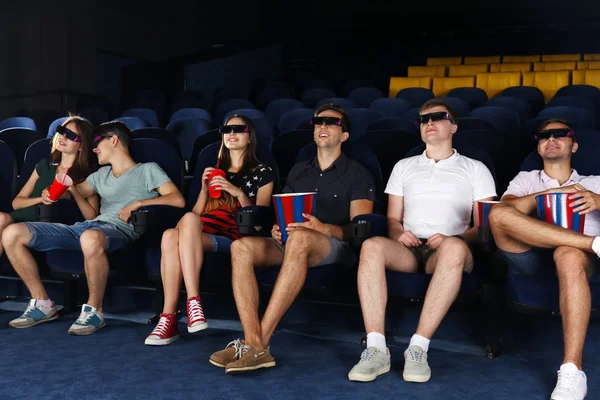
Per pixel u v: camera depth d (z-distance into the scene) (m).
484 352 1.66
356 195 1.94
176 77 7.43
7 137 3.09
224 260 1.87
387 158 2.36
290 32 8.02
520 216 1.52
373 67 6.92
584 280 1.37
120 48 6.86
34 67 5.95
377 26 7.95
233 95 5.74
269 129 3.32
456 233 1.84
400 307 1.89
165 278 1.80
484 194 1.86
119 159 2.21
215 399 1.32
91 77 6.47
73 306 2.20
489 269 1.73
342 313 2.00
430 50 7.68
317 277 1.68
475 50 7.61
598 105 4.26
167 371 1.52
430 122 1.89
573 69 5.38
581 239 1.42
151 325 2.01
